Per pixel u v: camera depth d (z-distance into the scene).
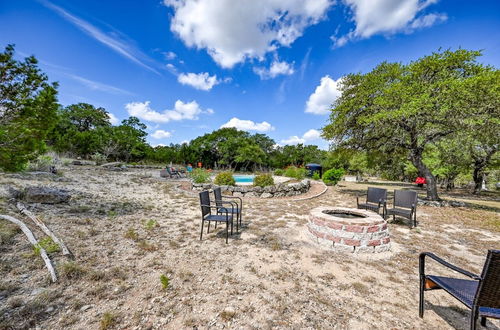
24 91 3.85
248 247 3.35
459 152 10.57
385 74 8.63
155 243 3.36
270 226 4.51
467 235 4.36
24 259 2.47
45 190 5.05
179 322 1.69
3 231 3.02
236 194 8.42
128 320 1.68
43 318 1.64
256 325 1.70
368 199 5.54
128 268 2.53
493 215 6.09
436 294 2.24
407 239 4.03
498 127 6.46
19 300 1.81
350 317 1.84
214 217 3.69
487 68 6.94
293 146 37.50
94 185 8.62
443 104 6.55
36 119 4.02
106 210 5.07
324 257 3.06
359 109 8.65
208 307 1.90
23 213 3.90
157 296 2.03
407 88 7.27
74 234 3.40
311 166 20.55
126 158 24.42
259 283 2.33
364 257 3.11
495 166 12.27
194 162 27.80
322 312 1.89
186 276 2.41
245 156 27.02
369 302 2.07
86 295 1.97
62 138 19.58
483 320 1.81
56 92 4.20
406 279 2.56
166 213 5.26
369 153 10.77
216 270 2.59
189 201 6.87
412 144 8.32
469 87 6.23
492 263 1.34
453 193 13.50
